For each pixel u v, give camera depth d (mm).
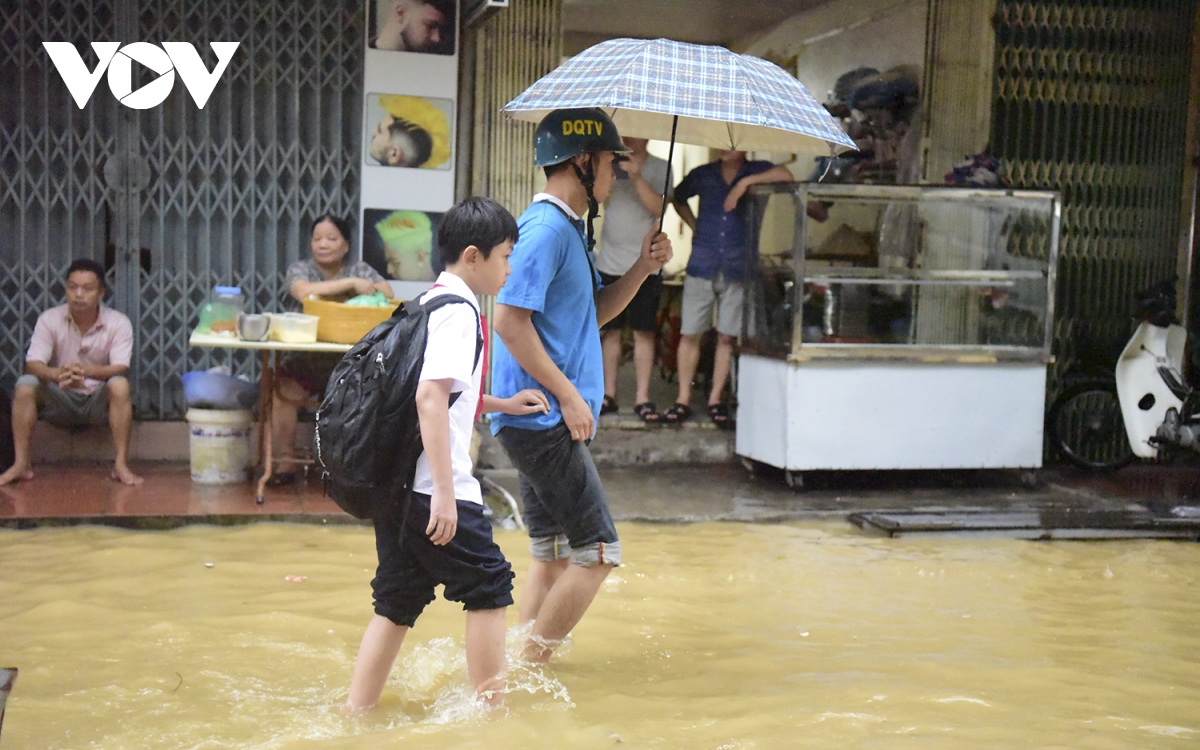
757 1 9664
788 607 5227
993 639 4816
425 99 7695
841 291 7430
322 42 7648
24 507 6242
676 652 4543
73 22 7410
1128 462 8414
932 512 7012
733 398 8578
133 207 7574
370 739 3455
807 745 3562
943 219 7492
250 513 6301
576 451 3969
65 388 6980
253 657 4262
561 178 4016
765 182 7957
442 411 3330
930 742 3605
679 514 6879
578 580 4012
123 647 4324
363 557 5746
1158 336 7988
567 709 3781
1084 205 8773
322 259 7180
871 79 8875
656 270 4305
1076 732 3729
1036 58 8547
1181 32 8805
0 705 3453
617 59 4012
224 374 7129
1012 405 7754
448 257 3574
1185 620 5164
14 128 7445
